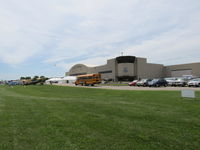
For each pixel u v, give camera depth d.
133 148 3.64
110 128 5.04
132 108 8.16
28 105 9.45
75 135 4.46
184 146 3.73
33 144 3.90
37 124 5.52
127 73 67.94
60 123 5.61
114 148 3.65
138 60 70.12
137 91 17.78
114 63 71.75
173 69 76.38
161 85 28.70
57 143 3.94
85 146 3.76
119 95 14.87
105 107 8.55
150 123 5.54
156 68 77.25
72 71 100.06
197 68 66.38
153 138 4.21
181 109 7.69
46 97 14.34
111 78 73.25
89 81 38.75
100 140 4.11
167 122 5.63
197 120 5.81
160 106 8.59
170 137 4.27
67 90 24.94
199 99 10.54
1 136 4.44
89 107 8.61
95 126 5.26
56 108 8.43
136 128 5.02
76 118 6.29
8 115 6.86
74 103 10.05
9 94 18.23
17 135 4.50
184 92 11.60
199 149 3.58
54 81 83.44
